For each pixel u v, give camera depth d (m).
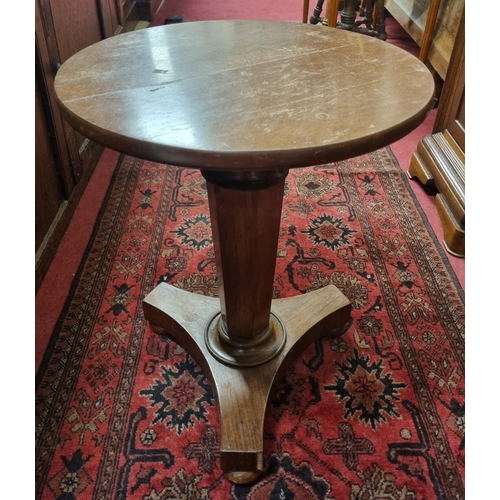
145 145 0.67
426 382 1.22
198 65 0.92
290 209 1.84
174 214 1.82
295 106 0.76
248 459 0.99
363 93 0.80
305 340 1.24
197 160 0.66
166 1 4.08
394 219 1.79
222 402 1.07
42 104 1.56
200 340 1.20
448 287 1.50
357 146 0.67
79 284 1.49
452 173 1.71
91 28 2.09
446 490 1.01
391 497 1.00
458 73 1.75
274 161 0.65
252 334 1.16
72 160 1.82
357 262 1.60
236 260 1.02
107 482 1.02
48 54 1.55
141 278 1.53
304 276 1.54
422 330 1.36
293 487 1.02
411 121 0.73
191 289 1.49
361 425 1.13
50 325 1.36
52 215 1.66
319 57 0.95
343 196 1.92
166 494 1.00
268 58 0.95
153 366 1.26
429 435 1.11
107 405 1.16
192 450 1.08
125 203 1.88
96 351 1.29
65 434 1.10
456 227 1.59
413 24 2.72
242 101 0.78
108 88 0.83
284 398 1.19
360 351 1.30
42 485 1.01
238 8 3.94
